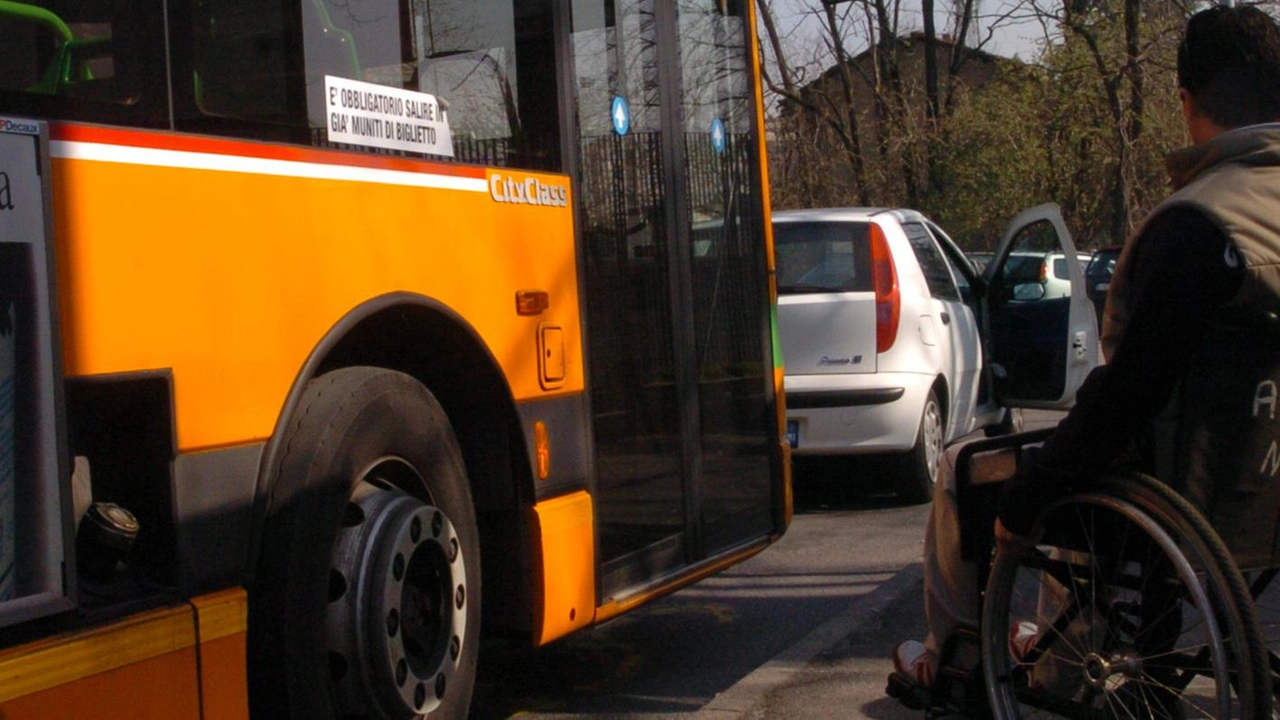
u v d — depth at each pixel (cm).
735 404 569
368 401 358
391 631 353
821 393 869
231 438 314
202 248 308
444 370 417
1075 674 360
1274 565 315
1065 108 2862
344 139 364
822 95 3256
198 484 304
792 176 3234
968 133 3180
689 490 527
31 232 264
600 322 475
